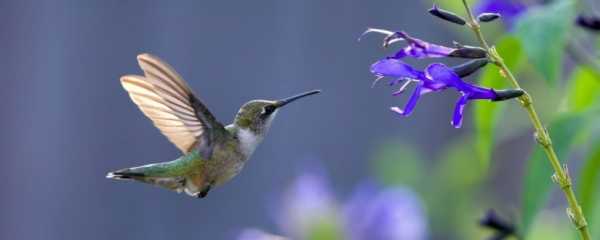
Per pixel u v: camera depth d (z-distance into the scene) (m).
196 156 6.91
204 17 14.23
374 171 13.27
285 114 14.41
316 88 14.46
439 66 5.11
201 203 14.07
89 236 13.80
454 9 8.30
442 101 14.12
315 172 10.61
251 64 14.36
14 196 13.66
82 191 13.80
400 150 9.98
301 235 9.34
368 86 14.45
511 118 8.82
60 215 13.74
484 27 8.82
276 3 14.45
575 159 9.84
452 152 10.60
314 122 14.45
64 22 13.76
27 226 13.70
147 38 13.98
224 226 14.07
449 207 9.86
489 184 11.49
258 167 14.27
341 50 14.48
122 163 13.89
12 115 13.65
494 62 5.11
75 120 13.78
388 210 9.45
